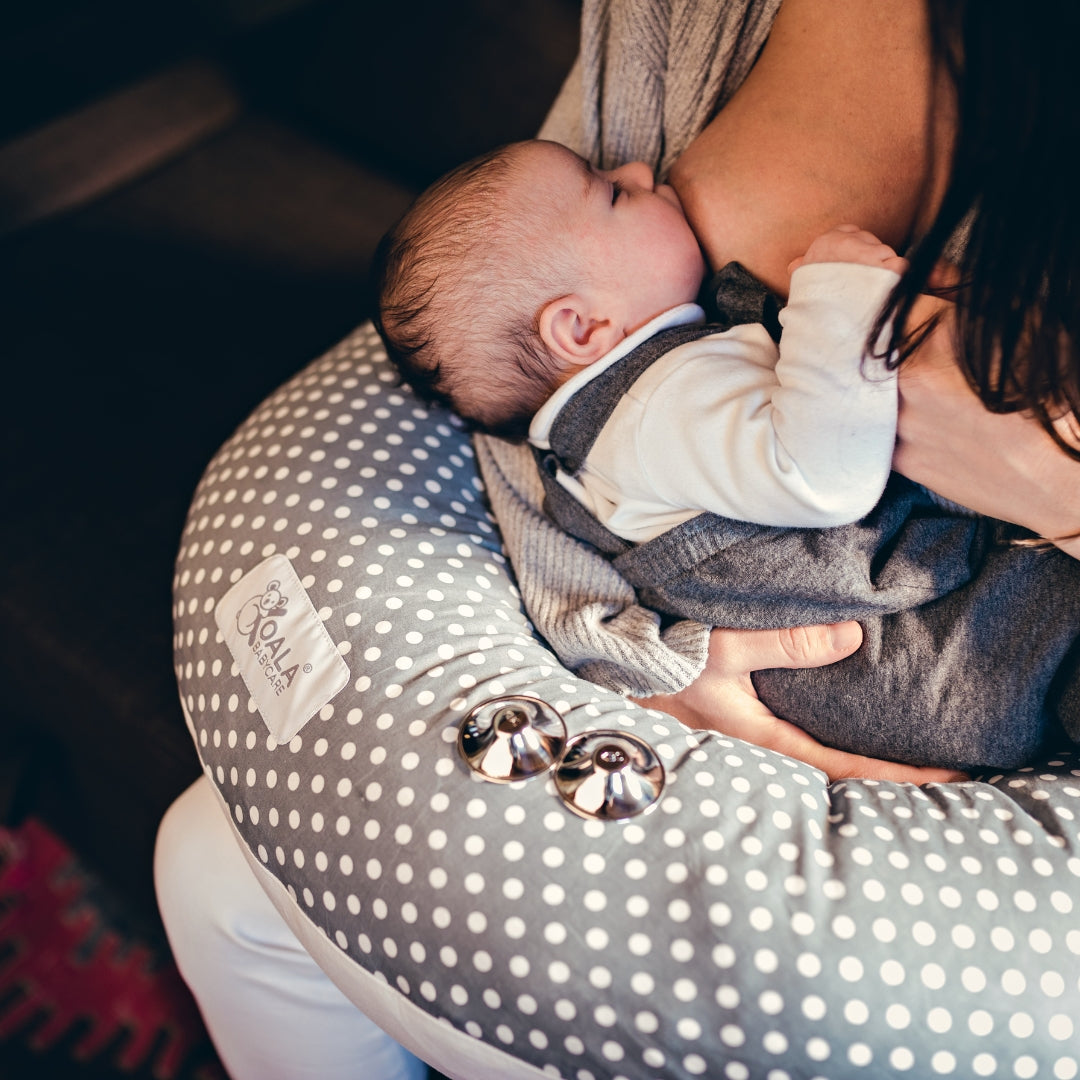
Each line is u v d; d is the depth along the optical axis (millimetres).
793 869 632
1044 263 538
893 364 612
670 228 797
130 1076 1205
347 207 1527
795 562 755
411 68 1487
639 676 794
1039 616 720
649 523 803
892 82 693
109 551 1150
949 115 661
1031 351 558
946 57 561
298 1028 899
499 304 803
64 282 1426
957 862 643
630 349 791
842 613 764
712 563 780
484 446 941
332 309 1394
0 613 1130
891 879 630
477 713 686
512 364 827
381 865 657
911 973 595
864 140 714
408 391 938
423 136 1506
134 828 1157
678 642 803
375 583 777
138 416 1271
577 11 1423
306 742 719
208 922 853
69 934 1318
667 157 913
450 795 662
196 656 813
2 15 1926
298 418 916
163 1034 1231
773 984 590
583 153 960
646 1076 606
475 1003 627
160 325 1373
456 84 1461
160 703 1043
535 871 630
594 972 604
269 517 838
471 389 855
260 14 1814
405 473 875
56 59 1918
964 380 604
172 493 1195
